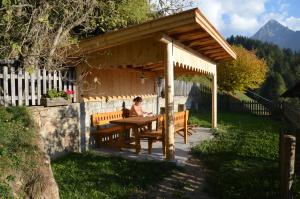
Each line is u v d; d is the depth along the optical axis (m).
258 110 27.88
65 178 6.98
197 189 6.89
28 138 6.12
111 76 12.09
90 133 10.29
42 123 8.20
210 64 14.76
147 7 14.73
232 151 10.24
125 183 6.89
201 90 29.45
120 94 12.85
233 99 30.64
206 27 8.38
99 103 10.98
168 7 16.36
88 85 10.47
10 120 6.53
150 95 16.33
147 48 9.04
